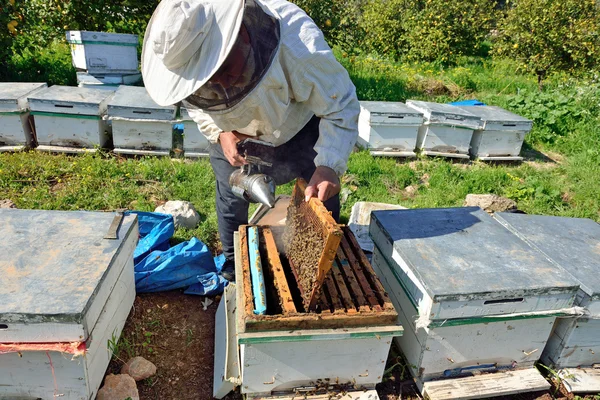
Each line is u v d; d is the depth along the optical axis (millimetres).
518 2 11086
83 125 4613
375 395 2100
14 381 1921
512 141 5625
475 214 2828
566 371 2393
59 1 6762
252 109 1934
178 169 4449
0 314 1726
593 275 2279
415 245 2377
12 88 4879
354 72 8875
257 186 2117
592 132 6570
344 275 2135
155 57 1862
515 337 2254
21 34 6547
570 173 5398
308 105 2174
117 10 6941
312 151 2619
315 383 2062
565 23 10227
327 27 8227
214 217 3807
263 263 2270
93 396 2055
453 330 2135
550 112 6957
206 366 2418
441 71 10023
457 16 11922
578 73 10203
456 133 5441
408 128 5293
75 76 6758
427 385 2215
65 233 2334
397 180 4828
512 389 2227
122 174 4316
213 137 2568
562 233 2719
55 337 1811
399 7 12688
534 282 2131
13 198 3809
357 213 3740
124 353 2408
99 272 2041
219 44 1641
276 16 1899
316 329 1873
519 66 10547
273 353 1920
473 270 2186
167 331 2617
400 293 2393
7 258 2072
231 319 2451
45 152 4633
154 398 2205
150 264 2949
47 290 1886
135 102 4605
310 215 1960
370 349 2018
